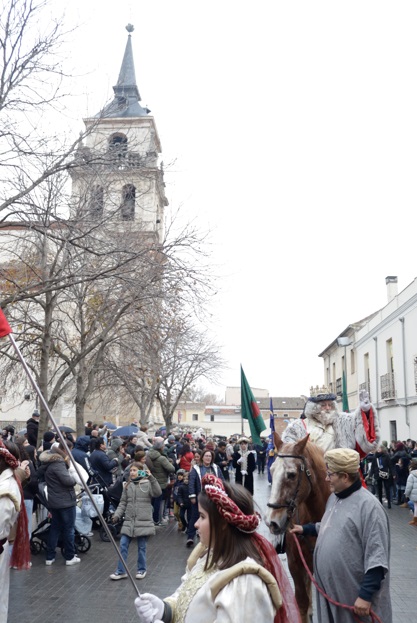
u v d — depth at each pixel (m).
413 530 14.12
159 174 17.41
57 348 21.61
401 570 9.97
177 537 12.87
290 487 5.15
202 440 22.05
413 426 28.55
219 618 2.35
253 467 16.92
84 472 11.13
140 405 31.72
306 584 5.44
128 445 16.39
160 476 14.15
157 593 8.10
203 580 2.58
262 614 2.38
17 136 13.29
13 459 5.27
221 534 2.61
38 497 10.10
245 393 9.19
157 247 16.70
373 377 36.84
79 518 10.66
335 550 3.87
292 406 73.19
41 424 16.14
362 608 3.65
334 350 49.88
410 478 14.55
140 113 43.53
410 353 28.98
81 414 20.61
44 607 7.34
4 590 5.30
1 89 12.90
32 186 13.77
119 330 21.22
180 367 33.12
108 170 16.48
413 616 7.37
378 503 3.95
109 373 25.92
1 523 5.00
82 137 14.80
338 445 6.20
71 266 17.12
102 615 7.08
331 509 4.10
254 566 2.46
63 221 14.43
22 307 20.66
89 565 9.69
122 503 9.01
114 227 17.80
